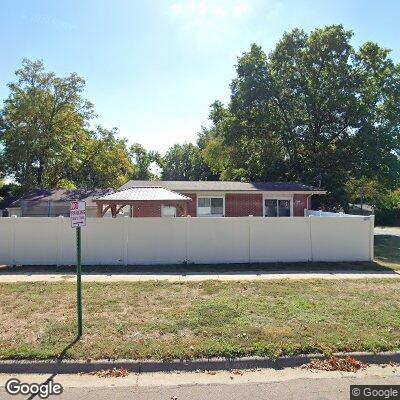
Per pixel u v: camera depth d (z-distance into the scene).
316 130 32.75
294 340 6.75
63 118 37.88
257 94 31.50
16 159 36.47
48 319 7.93
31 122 37.16
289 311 8.42
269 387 5.52
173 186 24.97
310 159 33.16
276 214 25.59
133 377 5.86
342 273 12.99
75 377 5.87
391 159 30.42
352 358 6.30
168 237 14.62
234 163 39.09
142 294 9.96
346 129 32.78
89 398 5.21
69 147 40.16
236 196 25.09
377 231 34.38
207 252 14.73
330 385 5.58
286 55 32.97
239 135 33.72
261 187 25.66
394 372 6.03
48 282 11.48
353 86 31.64
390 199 40.06
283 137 33.50
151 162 88.19
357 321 7.78
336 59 32.19
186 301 9.27
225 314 8.18
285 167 33.94
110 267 13.95
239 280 11.71
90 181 44.34
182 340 6.80
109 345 6.57
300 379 5.78
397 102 31.41
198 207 24.67
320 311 8.44
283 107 33.03
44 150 37.78
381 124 31.55
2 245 14.36
